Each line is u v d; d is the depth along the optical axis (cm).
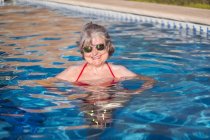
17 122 310
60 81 408
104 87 384
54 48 626
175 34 768
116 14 1044
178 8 1023
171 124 301
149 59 545
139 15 970
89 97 358
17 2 1498
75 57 558
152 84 400
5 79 438
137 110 328
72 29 826
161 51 602
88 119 310
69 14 1105
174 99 359
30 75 455
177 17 855
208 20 777
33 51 603
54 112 328
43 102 354
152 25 889
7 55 574
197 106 342
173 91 384
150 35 755
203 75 454
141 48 627
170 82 420
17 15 1095
